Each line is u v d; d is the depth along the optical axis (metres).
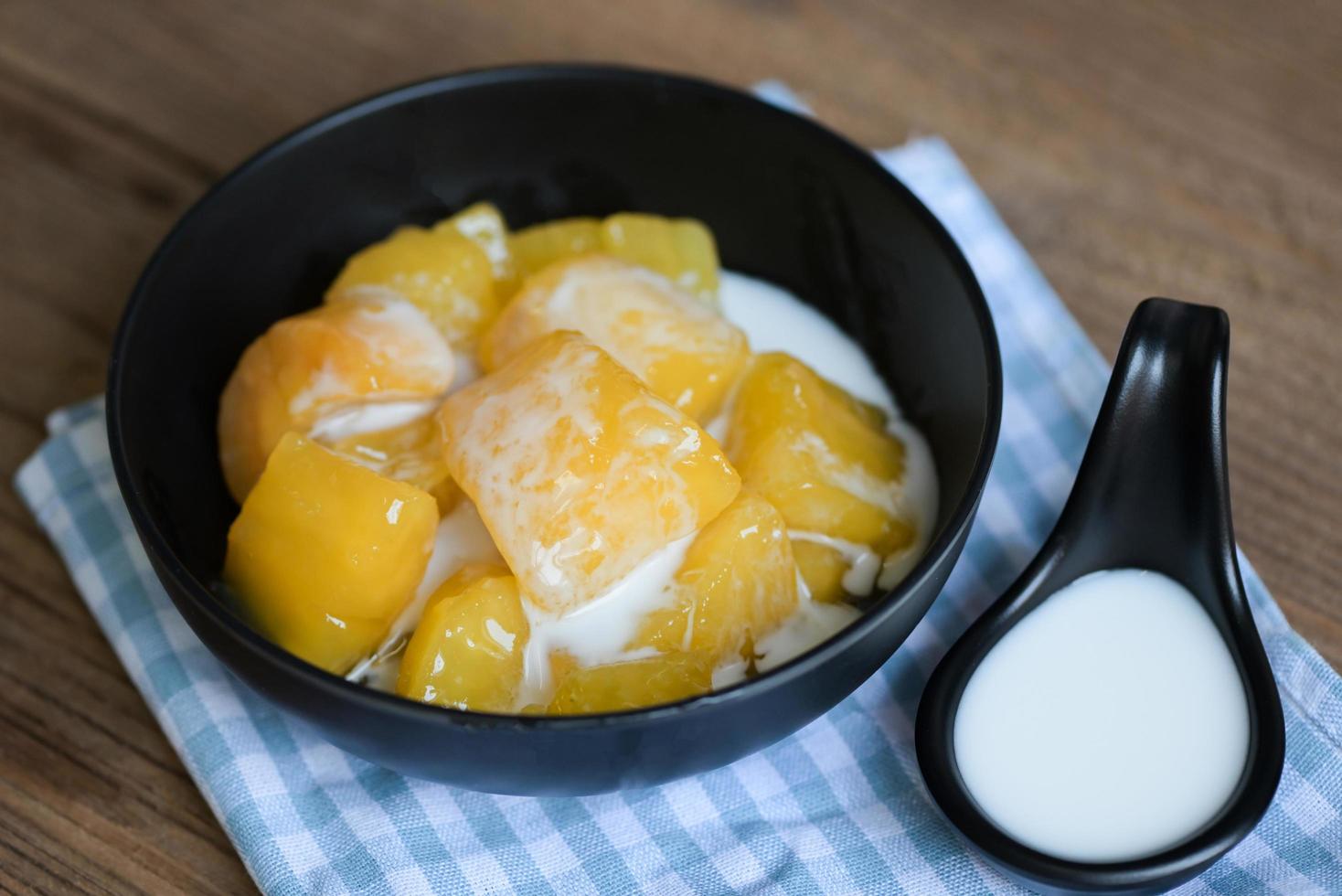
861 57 0.58
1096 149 0.56
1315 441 0.50
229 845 0.45
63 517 0.48
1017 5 0.60
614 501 0.43
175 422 0.46
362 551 0.43
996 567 0.47
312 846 0.43
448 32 0.59
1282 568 0.48
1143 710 0.43
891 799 0.44
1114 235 0.54
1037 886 0.42
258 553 0.44
